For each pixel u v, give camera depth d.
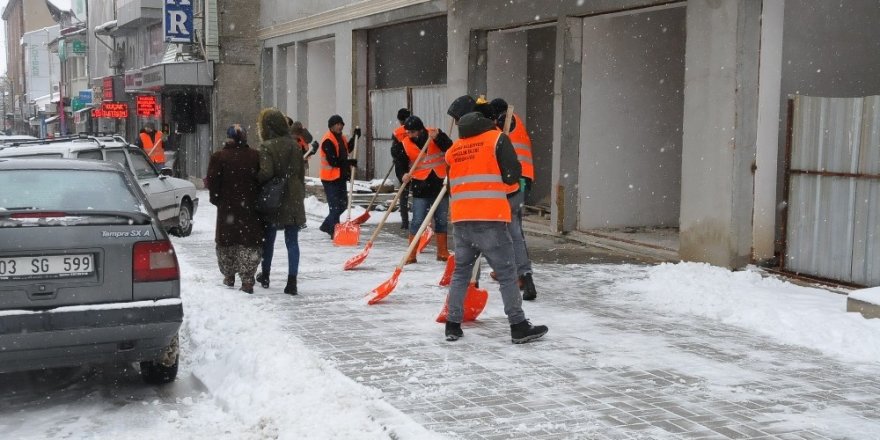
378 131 20.30
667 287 8.59
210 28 27.25
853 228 8.57
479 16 14.55
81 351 5.18
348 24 20.80
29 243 5.04
